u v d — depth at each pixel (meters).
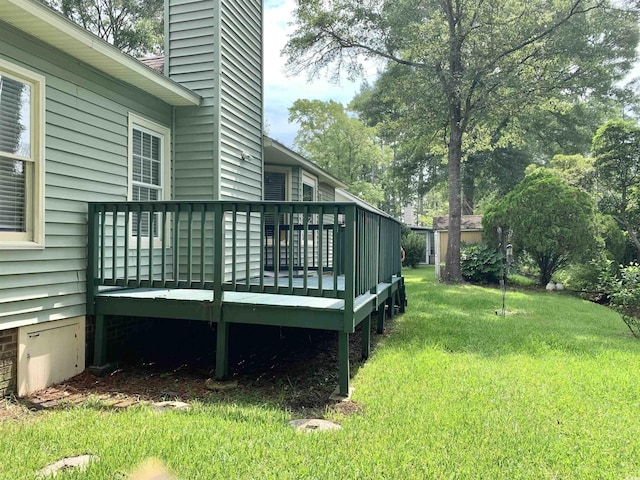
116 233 4.33
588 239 11.49
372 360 4.74
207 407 3.25
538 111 16.27
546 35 12.83
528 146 22.55
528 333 6.25
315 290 3.70
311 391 3.77
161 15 16.91
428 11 13.17
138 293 4.61
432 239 25.50
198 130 5.57
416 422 2.99
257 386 3.92
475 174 23.66
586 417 3.16
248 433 2.72
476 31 12.52
